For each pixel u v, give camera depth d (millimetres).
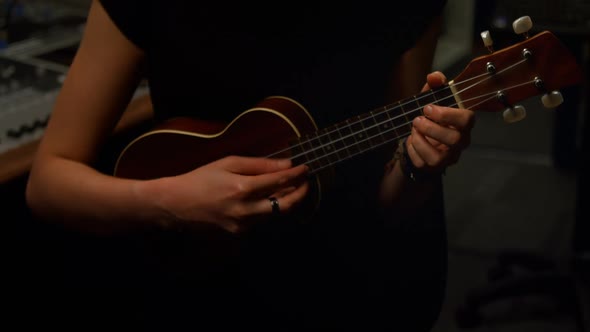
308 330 1698
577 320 2926
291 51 1630
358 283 1687
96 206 1616
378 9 1613
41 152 1663
